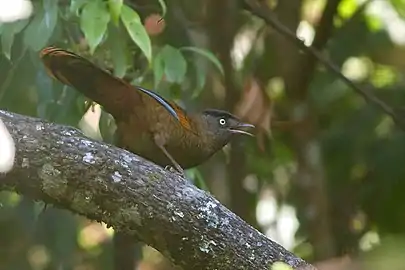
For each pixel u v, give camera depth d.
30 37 6.64
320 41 11.12
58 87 7.64
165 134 6.63
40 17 6.64
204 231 5.20
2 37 6.71
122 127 6.54
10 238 11.32
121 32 7.07
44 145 5.09
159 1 7.14
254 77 10.66
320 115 12.09
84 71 5.84
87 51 7.46
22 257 11.55
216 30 10.12
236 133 7.77
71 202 5.16
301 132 11.19
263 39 11.59
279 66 11.23
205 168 11.62
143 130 6.55
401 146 11.16
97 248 12.68
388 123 11.49
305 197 11.23
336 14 11.39
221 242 5.21
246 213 11.08
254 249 5.25
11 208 10.80
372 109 11.38
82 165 5.11
